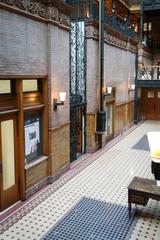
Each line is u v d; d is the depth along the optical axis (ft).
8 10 18.54
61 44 25.54
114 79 42.42
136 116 57.06
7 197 20.66
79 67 33.22
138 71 55.21
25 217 19.47
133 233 17.79
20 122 21.09
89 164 31.12
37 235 17.40
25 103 21.99
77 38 32.68
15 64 19.66
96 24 33.86
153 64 66.03
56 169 26.27
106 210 20.67
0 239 16.96
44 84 23.88
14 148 21.16
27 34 20.74
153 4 55.06
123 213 20.26
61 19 25.11
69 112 28.43
